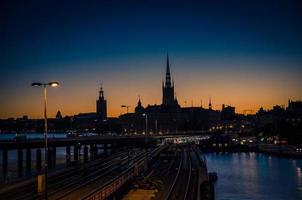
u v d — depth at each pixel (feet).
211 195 314.35
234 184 504.84
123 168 457.68
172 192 323.37
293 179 546.67
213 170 653.30
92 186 320.50
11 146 529.86
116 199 286.66
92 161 568.41
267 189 472.44
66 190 300.81
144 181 350.23
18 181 342.23
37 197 272.92
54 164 609.42
